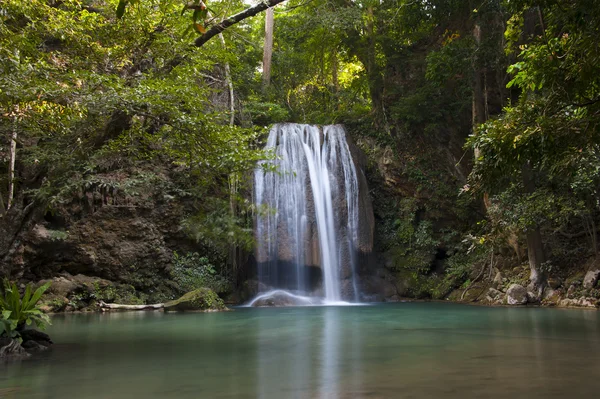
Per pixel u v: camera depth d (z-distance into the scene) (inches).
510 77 874.8
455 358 282.4
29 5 348.5
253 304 812.0
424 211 1011.3
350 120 1130.7
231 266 852.0
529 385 207.5
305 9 1117.7
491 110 965.2
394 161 1024.9
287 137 938.1
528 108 330.0
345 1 1064.8
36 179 359.6
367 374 236.7
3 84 297.0
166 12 396.8
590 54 298.7
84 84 351.6
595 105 321.4
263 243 854.5
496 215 704.4
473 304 792.9
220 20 430.9
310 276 884.6
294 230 889.5
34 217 352.8
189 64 422.9
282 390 204.2
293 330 442.0
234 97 1024.2
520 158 329.4
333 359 284.2
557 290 724.0
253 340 374.3
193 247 837.2
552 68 324.2
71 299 697.0
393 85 1087.0
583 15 302.0
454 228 987.3
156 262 798.5
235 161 373.4
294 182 909.2
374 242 992.9
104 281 745.0
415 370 245.4
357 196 952.3
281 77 1242.0
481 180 358.9
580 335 384.2
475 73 867.4
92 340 378.6
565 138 315.9
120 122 353.1
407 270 958.4
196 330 446.9
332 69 1333.7
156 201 801.6
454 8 872.3
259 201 859.4
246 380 225.9
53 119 327.3
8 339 308.7
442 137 1019.9
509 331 416.5
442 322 504.1
